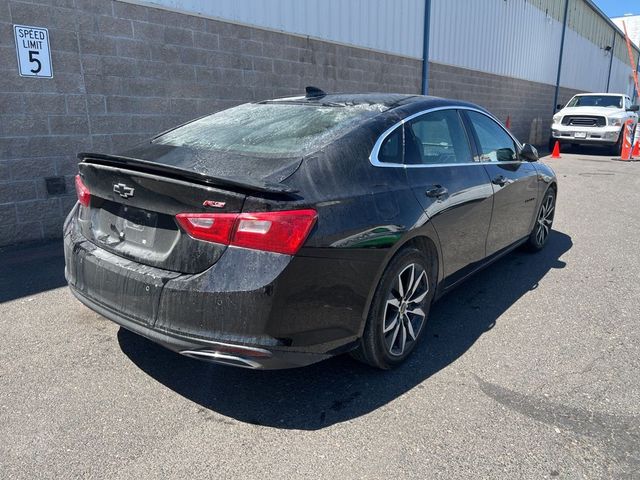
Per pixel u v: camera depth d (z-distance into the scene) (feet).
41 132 17.30
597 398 9.30
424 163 11.00
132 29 19.11
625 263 17.31
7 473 7.22
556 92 76.48
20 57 16.40
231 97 23.44
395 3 34.42
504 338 11.68
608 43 103.60
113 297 8.72
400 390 9.52
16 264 15.51
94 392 9.19
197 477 7.25
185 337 7.86
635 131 54.80
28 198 17.42
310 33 27.45
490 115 14.69
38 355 10.37
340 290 8.40
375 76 33.73
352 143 9.48
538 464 7.59
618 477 7.37
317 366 10.32
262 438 8.11
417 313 10.61
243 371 10.07
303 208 7.87
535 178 16.21
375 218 8.98
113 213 9.22
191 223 7.86
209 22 21.83
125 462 7.50
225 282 7.61
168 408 8.80
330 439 8.11
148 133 20.31
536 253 18.39
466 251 12.28
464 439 8.14
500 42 53.57
